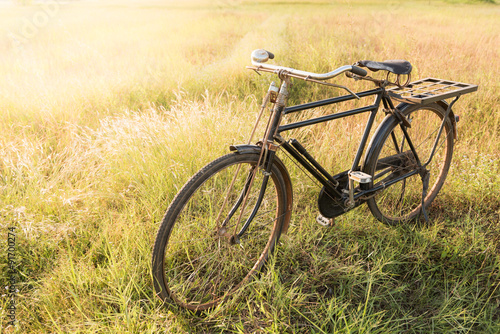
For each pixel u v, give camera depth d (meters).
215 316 1.96
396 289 2.06
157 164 2.94
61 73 5.46
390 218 2.63
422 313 2.00
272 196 2.71
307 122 1.97
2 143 3.33
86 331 1.74
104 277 2.09
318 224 2.60
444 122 2.60
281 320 1.91
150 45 8.67
